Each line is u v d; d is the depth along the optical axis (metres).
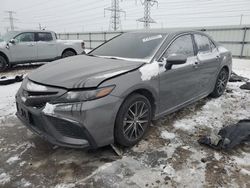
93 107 2.21
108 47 3.67
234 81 6.31
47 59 9.27
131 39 3.60
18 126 3.38
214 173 2.33
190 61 3.49
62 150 2.71
